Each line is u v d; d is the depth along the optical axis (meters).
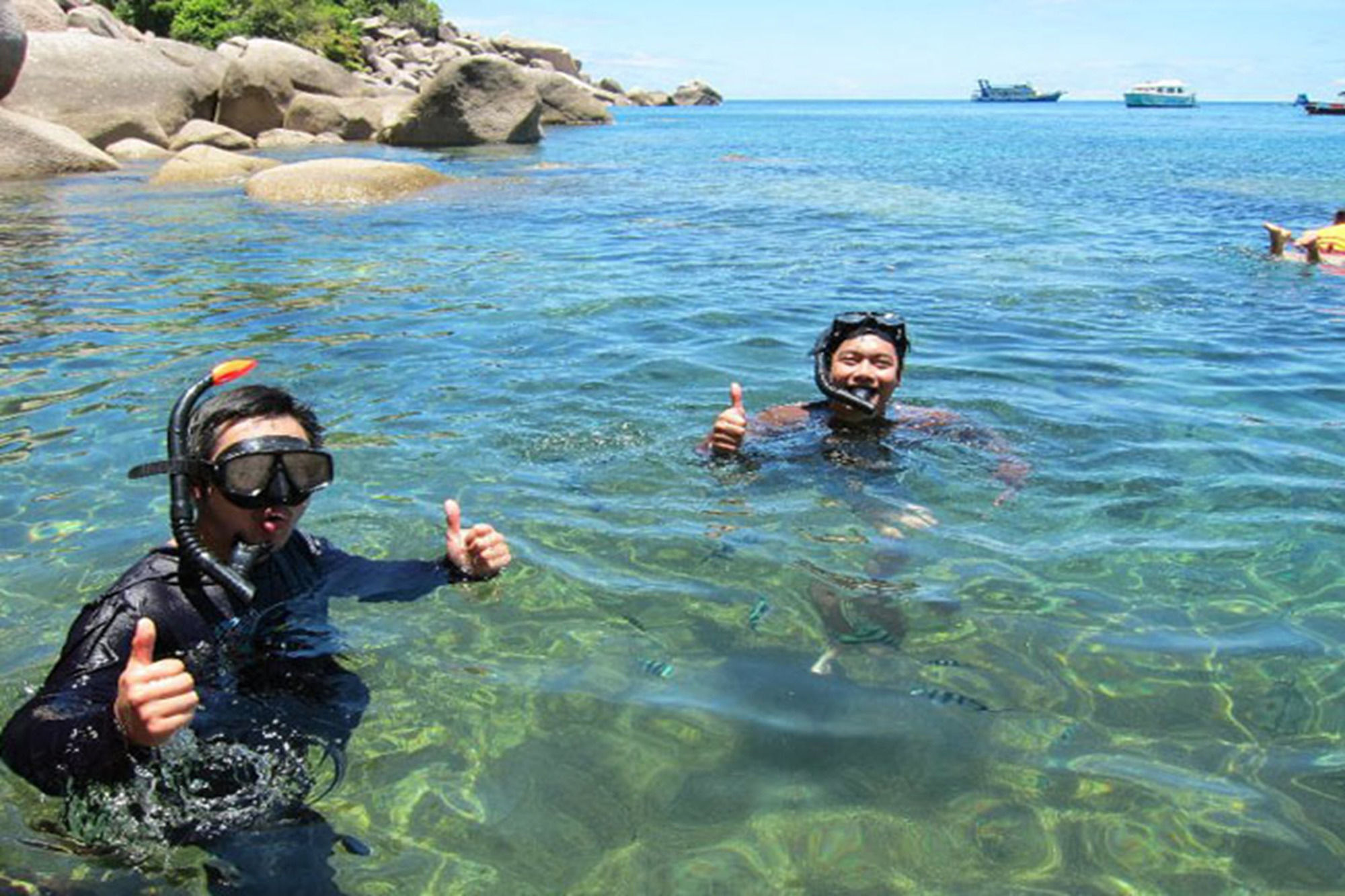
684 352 3.48
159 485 2.31
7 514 2.16
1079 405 2.95
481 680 1.57
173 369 3.23
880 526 2.13
